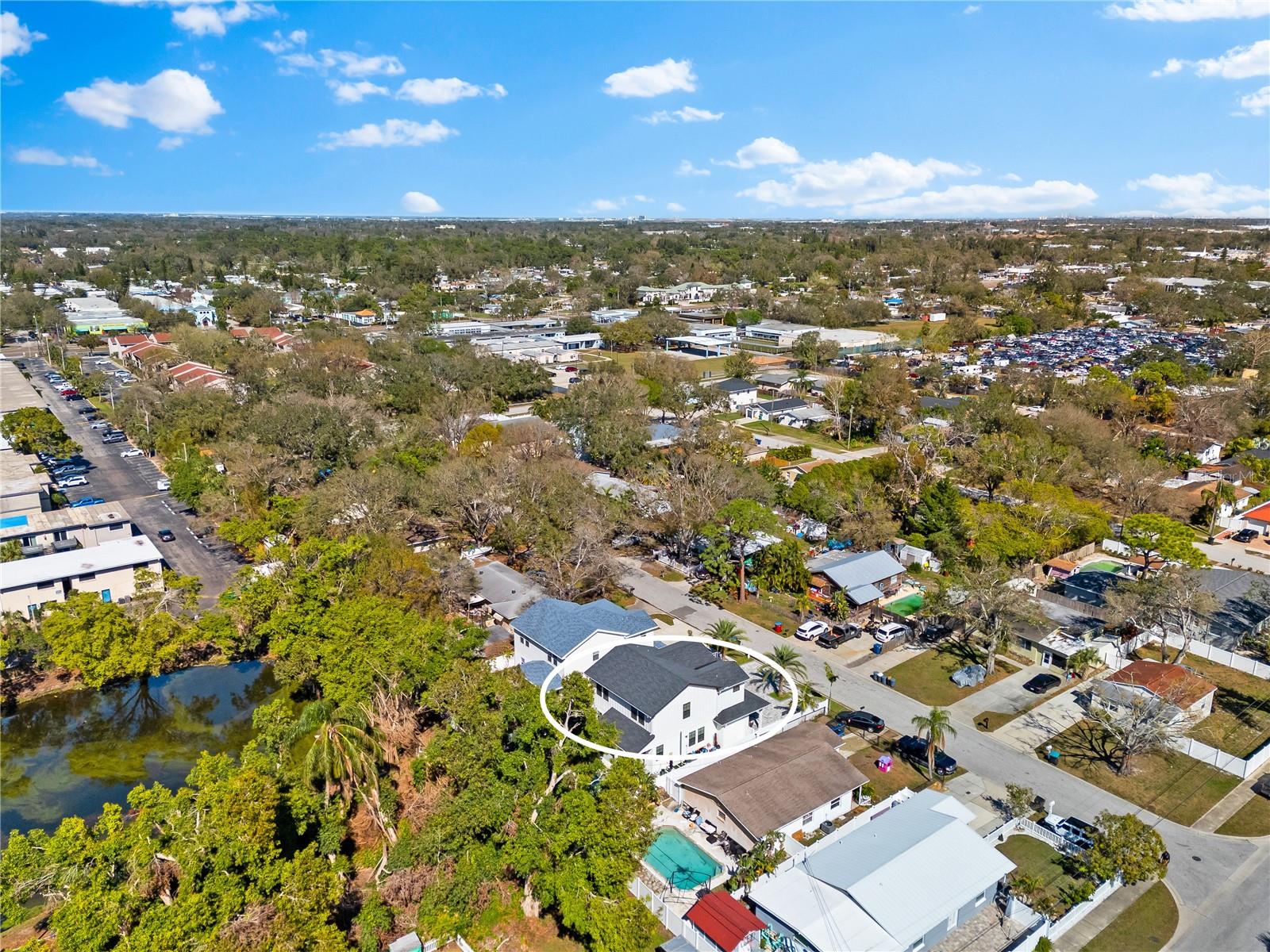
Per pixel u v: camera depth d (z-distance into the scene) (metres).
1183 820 42.09
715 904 34.75
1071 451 95.56
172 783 46.97
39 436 102.50
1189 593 57.06
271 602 55.06
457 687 40.94
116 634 54.47
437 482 75.56
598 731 38.84
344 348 148.00
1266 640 58.31
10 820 43.69
